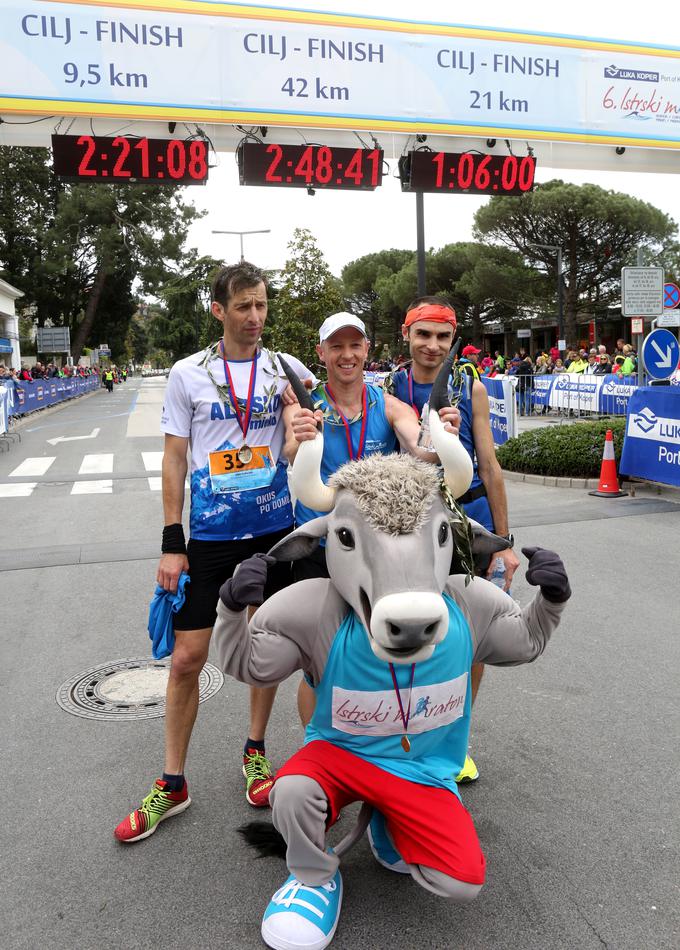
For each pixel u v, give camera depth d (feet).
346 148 31.96
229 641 7.68
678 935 8.36
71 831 10.46
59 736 13.19
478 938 8.35
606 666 15.71
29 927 8.64
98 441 59.06
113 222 158.30
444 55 31.89
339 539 7.54
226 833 10.37
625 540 25.67
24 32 27.91
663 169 37.19
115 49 28.68
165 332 169.17
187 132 30.94
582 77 33.83
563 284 132.87
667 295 44.16
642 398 32.65
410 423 9.87
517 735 12.96
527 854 9.77
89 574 23.22
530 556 8.32
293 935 8.04
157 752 12.59
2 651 17.25
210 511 10.25
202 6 29.25
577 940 8.30
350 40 30.76
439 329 10.83
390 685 7.75
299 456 7.75
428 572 7.00
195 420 10.33
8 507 33.76
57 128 29.78
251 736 11.44
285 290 65.77
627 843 9.97
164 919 8.75
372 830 9.36
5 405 59.47
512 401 44.27
